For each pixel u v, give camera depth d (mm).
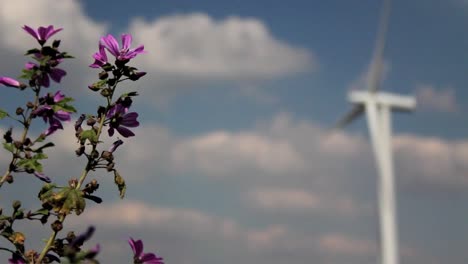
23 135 5695
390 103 64562
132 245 5406
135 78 6004
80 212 5449
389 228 63312
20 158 5605
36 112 5770
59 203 5398
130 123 5992
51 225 5414
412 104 65562
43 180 5609
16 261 5414
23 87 5766
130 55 6000
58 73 5840
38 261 5383
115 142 5852
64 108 5789
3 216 5422
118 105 5984
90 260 4074
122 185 5746
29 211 5480
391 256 62688
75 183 5660
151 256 5406
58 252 5430
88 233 4078
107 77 5930
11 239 5391
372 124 64375
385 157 63938
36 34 5848
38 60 5770
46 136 5785
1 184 5523
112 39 6020
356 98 64562
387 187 63938
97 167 5742
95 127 5879
